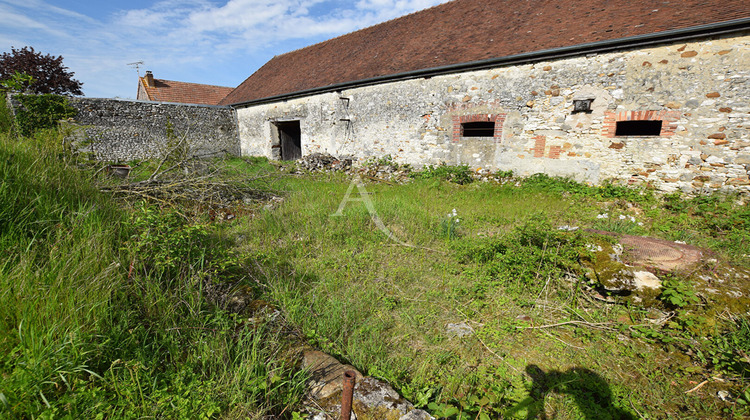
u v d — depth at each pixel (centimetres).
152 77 2238
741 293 302
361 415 188
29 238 270
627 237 400
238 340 227
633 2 792
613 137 743
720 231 525
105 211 343
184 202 547
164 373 197
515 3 1048
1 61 1880
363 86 1159
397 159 1116
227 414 180
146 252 292
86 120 1205
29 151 365
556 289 347
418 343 267
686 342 262
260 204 635
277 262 382
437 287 352
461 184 906
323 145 1338
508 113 875
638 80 699
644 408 207
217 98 2452
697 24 621
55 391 171
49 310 203
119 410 166
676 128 674
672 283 304
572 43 757
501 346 264
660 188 701
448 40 1062
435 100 998
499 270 370
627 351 257
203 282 302
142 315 244
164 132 1419
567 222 564
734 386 220
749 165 613
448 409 191
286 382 203
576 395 215
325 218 547
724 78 620
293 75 1524
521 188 816
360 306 305
